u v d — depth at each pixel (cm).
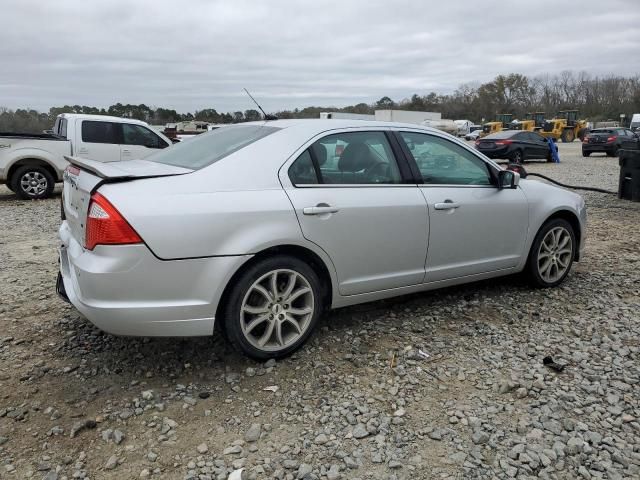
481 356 379
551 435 289
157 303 319
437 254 430
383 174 407
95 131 1204
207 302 329
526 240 489
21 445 279
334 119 414
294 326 368
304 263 363
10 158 1128
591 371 358
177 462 269
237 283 341
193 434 291
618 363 370
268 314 355
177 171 345
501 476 259
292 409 314
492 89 9900
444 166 444
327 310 435
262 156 360
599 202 1054
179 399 323
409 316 448
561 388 337
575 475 260
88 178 342
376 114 4422
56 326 425
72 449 277
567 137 4566
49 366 360
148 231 311
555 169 1952
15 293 504
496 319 445
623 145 1049
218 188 338
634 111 8281
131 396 326
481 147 2211
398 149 420
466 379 348
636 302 488
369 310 459
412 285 425
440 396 328
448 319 443
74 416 305
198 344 392
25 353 378
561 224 514
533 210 489
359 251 386
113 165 366
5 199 1181
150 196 319
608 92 8988
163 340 399
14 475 258
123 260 309
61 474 259
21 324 429
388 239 397
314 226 361
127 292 313
